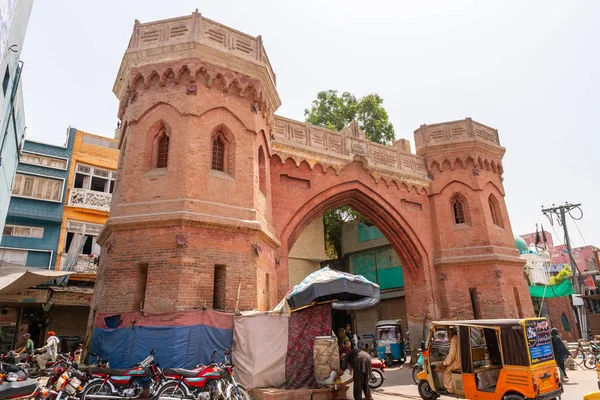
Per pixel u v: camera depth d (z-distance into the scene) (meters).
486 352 10.62
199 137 12.40
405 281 20.17
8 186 13.62
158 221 11.29
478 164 20.45
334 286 9.88
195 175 11.95
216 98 13.09
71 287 18.95
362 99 30.14
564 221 28.09
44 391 7.98
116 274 11.24
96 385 8.45
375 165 19.11
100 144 22.56
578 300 31.61
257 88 13.98
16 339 17.78
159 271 10.96
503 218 20.48
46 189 20.25
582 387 11.85
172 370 8.30
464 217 20.14
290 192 16.53
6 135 10.97
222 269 11.62
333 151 18.19
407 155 20.78
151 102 12.94
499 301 18.14
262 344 10.15
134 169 12.38
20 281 14.15
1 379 7.30
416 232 19.61
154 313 10.20
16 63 8.71
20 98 11.69
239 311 11.12
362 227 29.47
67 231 20.27
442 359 10.61
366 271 29.05
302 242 25.09
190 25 13.44
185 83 12.91
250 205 12.70
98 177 22.00
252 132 13.55
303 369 10.30
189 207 11.49
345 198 18.67
